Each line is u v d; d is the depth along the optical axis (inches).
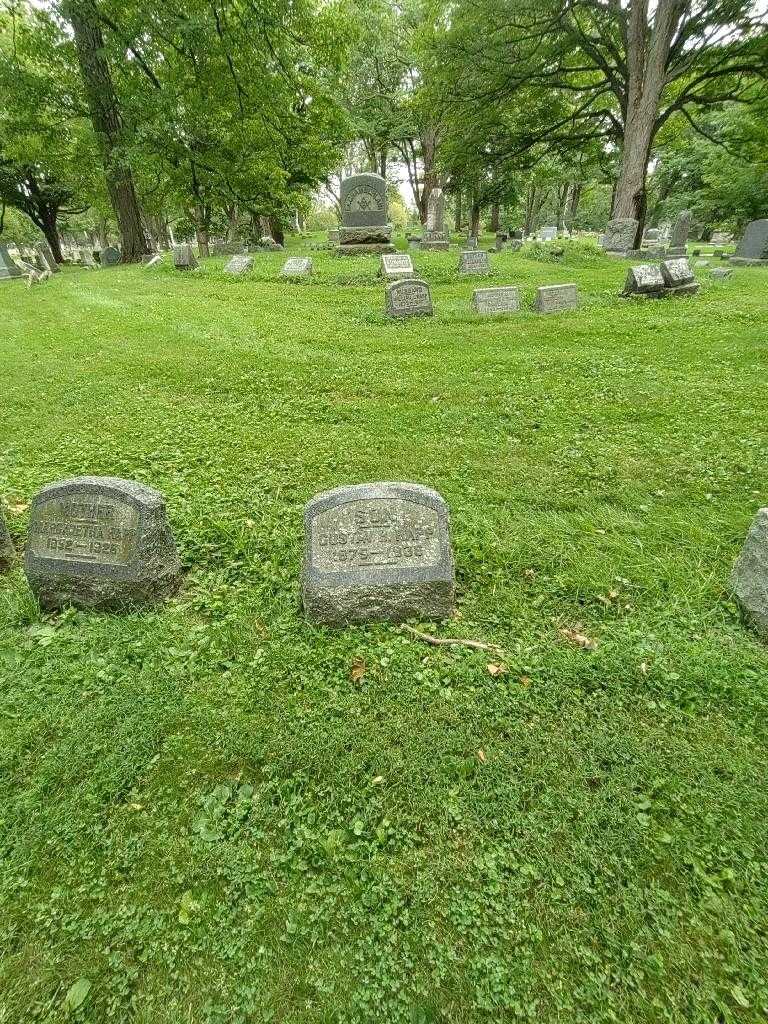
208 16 805.9
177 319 503.2
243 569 167.0
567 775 106.0
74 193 1391.5
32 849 95.2
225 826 99.4
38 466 236.1
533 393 307.0
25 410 299.0
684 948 81.7
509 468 225.1
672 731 114.6
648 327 437.1
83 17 783.7
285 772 108.3
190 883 91.2
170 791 105.2
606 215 2603.3
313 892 89.6
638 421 269.3
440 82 1005.8
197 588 160.6
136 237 975.0
